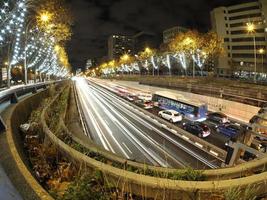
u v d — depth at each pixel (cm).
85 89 8369
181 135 2469
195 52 6003
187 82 5616
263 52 8156
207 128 2608
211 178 628
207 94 4131
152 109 4269
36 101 2117
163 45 8544
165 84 5888
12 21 2070
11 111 1110
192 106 3419
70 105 2888
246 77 7550
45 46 4212
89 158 617
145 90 6719
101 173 548
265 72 7938
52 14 2906
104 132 2655
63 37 3659
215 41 5669
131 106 4541
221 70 8794
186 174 589
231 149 975
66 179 604
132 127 2906
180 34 6259
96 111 4022
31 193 422
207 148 2002
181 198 500
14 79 5616
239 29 8769
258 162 729
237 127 2617
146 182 508
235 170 670
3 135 739
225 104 3459
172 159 1861
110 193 507
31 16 3023
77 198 454
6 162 548
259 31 8281
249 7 8494
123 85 8744
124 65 14662
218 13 9162
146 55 9988
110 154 776
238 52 8819
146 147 2152
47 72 6844
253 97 3278
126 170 562
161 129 2789
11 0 2098
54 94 2953
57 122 1201
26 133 1010
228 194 475
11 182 458
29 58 4303
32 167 656
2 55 3023
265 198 541
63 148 708
